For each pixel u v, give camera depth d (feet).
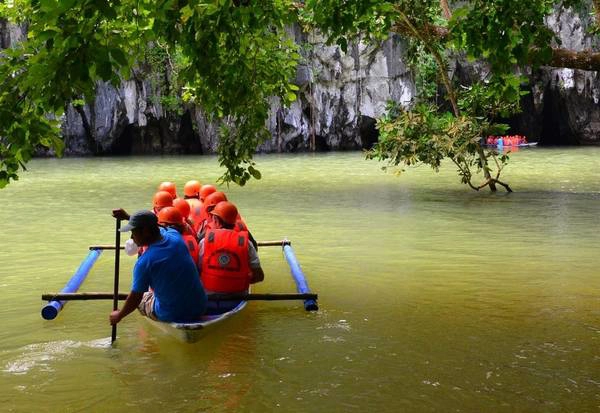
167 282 17.21
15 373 15.46
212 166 79.87
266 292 22.48
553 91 112.78
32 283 23.65
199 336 17.28
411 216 38.60
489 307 20.53
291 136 107.24
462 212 40.09
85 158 95.55
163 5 13.01
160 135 106.83
